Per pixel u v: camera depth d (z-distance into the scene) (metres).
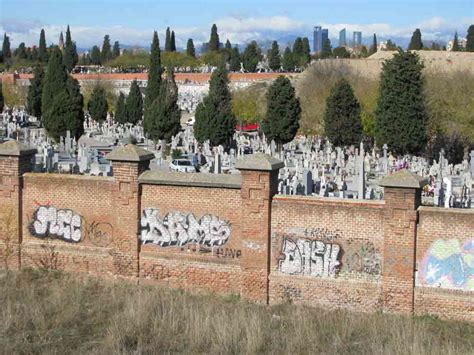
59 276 18.70
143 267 18.30
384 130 49.41
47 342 13.75
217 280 17.73
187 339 14.02
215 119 56.88
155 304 15.85
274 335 14.38
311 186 30.27
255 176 17.09
